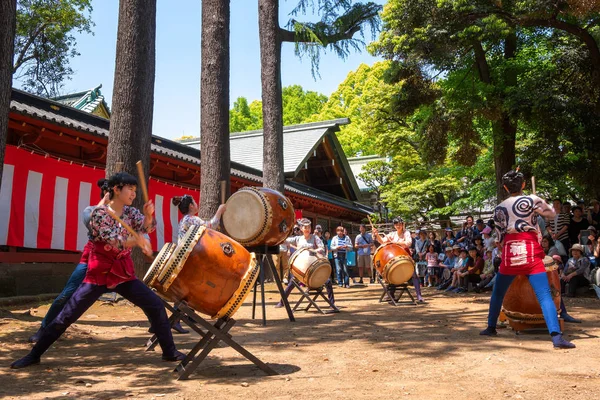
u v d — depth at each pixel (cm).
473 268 1312
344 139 4291
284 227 777
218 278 419
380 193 3478
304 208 2478
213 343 427
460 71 1961
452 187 2878
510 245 568
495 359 476
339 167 2767
